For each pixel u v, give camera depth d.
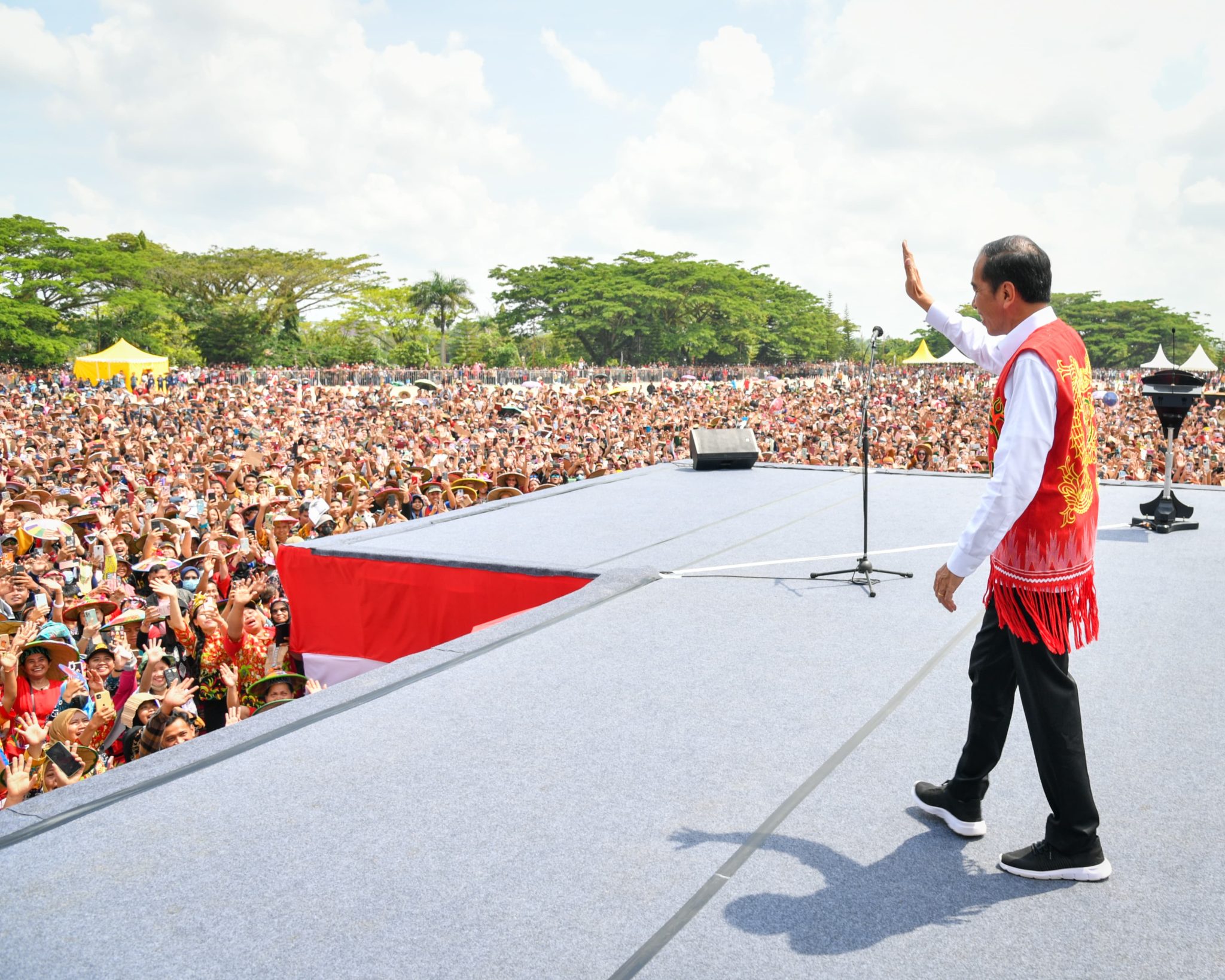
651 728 3.16
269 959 1.92
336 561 6.50
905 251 2.94
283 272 86.88
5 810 2.62
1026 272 2.24
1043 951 1.93
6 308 68.56
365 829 2.49
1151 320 137.12
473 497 14.13
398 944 1.97
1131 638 3.99
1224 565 5.39
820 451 21.31
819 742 3.01
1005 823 2.49
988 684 2.35
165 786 2.78
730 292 105.56
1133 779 2.69
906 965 1.89
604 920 2.06
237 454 20.00
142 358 48.72
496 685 3.61
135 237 87.12
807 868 2.27
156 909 2.12
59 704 6.19
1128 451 18.88
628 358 103.38
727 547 6.27
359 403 38.59
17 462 17.20
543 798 2.66
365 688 3.58
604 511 7.97
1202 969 1.86
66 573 9.47
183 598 8.49
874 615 4.52
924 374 72.75
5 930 2.04
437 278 81.88
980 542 2.14
